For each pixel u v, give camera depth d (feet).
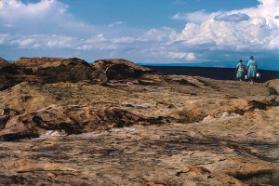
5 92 77.15
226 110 64.80
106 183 36.37
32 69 92.43
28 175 37.17
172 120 63.46
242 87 110.63
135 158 43.96
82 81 89.40
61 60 97.55
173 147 48.24
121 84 92.43
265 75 384.88
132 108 69.72
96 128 58.18
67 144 49.88
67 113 61.21
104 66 102.58
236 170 42.01
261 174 42.34
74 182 36.19
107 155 45.06
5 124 61.93
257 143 51.85
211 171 41.47
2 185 34.24
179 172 39.45
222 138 53.78
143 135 53.98
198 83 105.29
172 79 104.94
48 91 77.71
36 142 51.67
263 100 71.72
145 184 36.40
